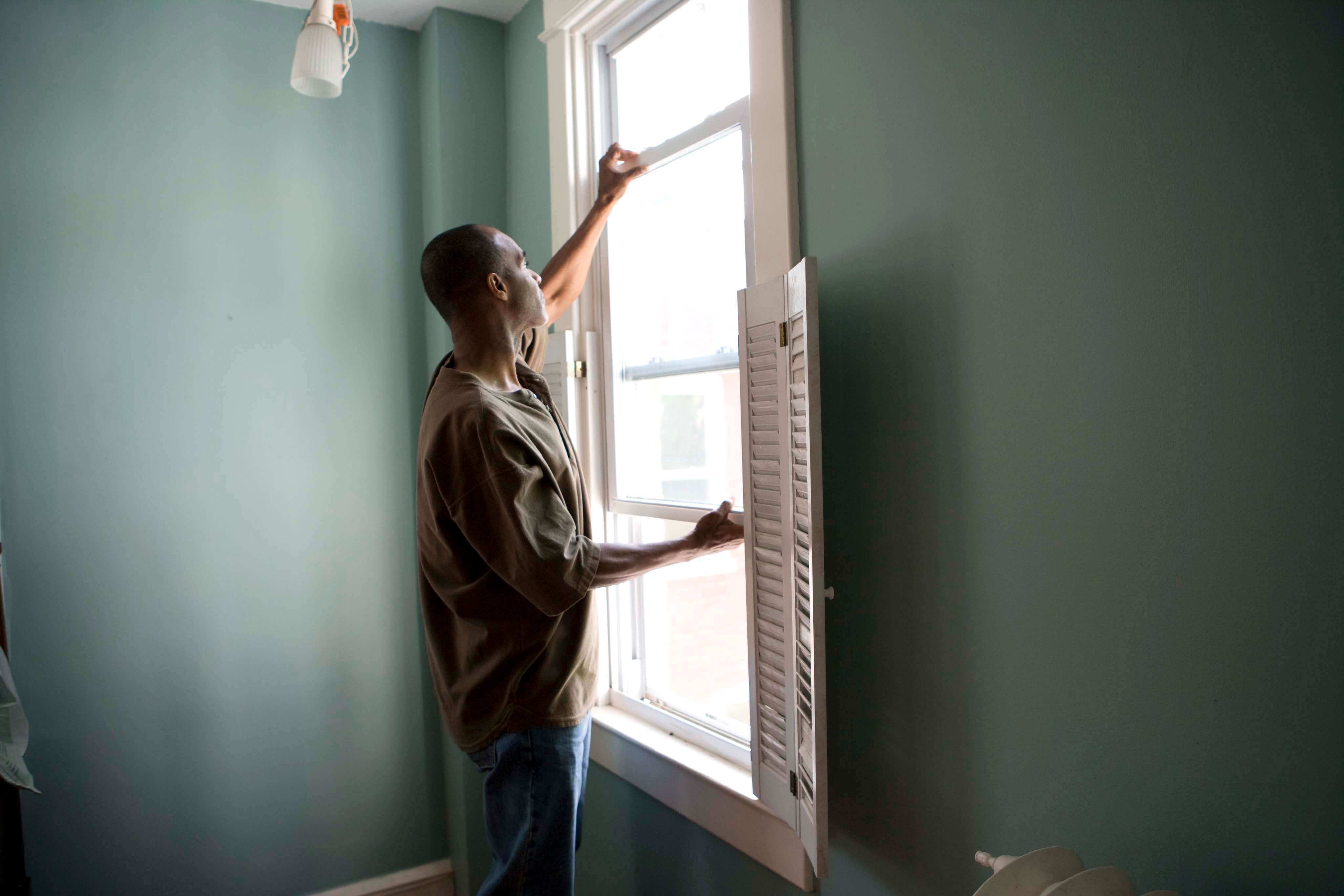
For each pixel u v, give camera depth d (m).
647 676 2.21
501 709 1.47
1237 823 0.89
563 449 1.52
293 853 2.40
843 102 1.36
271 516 2.37
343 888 2.47
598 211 1.91
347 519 2.47
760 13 1.50
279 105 2.36
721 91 1.80
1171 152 0.92
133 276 2.19
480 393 1.38
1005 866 0.88
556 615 1.34
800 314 1.23
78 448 2.13
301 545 2.41
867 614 1.37
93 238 2.14
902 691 1.31
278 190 2.36
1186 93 0.91
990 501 1.15
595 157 2.15
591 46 2.15
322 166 2.42
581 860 2.30
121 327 2.17
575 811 1.53
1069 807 1.06
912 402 1.26
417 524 1.67
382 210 2.51
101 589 2.16
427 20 2.47
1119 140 0.97
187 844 2.27
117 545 2.18
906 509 1.28
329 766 2.45
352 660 2.48
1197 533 0.91
